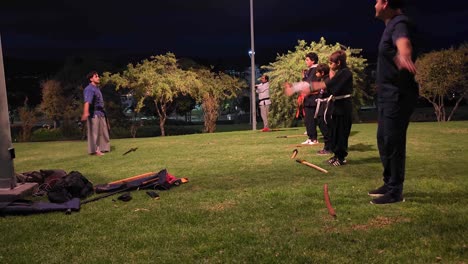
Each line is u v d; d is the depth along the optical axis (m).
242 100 39.16
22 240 3.83
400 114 4.20
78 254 3.46
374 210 4.25
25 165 8.66
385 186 4.73
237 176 6.27
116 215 4.50
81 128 26.72
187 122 37.72
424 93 20.86
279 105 18.28
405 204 4.40
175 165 7.47
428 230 3.62
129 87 22.38
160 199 5.10
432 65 19.72
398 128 4.25
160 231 3.92
